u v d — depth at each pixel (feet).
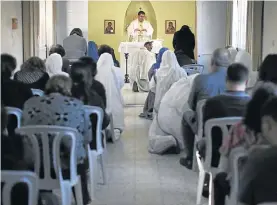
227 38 32.81
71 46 27.09
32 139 10.89
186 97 19.40
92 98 14.94
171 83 21.61
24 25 25.77
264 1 23.38
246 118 8.68
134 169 17.56
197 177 16.58
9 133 13.07
